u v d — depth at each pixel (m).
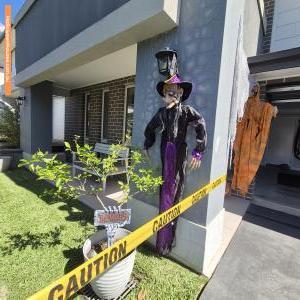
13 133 7.83
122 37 2.79
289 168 8.57
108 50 3.27
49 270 2.35
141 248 2.87
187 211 2.57
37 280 2.21
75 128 7.92
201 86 2.38
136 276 2.35
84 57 3.62
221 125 2.52
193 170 2.50
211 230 2.55
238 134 4.65
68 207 3.96
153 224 1.70
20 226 3.25
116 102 6.09
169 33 2.59
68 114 8.26
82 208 3.93
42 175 1.84
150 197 2.95
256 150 4.52
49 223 3.36
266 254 2.90
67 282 1.11
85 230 3.17
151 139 2.71
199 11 2.33
